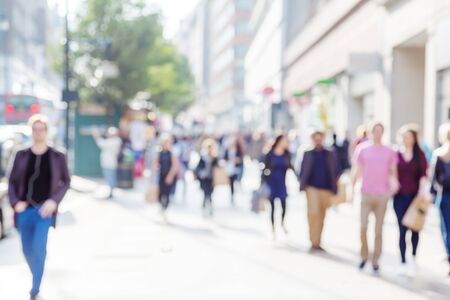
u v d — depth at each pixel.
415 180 11.08
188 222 17.94
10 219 15.18
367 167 11.19
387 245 13.93
